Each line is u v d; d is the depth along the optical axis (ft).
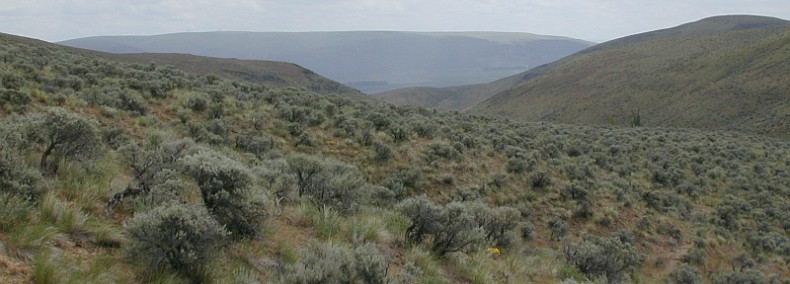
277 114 77.77
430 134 88.28
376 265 18.79
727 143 154.81
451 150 77.46
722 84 367.25
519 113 563.48
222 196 20.92
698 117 330.34
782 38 398.83
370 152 69.77
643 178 98.17
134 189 22.67
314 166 37.09
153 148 33.01
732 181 106.22
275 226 24.84
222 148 53.98
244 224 21.62
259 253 20.66
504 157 85.97
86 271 14.78
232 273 17.83
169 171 23.72
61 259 14.94
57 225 17.28
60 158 25.90
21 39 229.66
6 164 19.47
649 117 376.89
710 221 80.84
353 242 26.30
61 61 88.69
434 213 28.94
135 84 74.18
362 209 36.27
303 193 35.40
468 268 26.96
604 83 550.77
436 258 27.43
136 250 16.37
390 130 81.35
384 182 61.11
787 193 101.91
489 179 72.33
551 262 36.65
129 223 16.63
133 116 58.75
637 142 140.67
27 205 17.90
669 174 101.76
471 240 29.35
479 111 649.20
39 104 52.13
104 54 374.63
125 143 42.06
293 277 17.12
